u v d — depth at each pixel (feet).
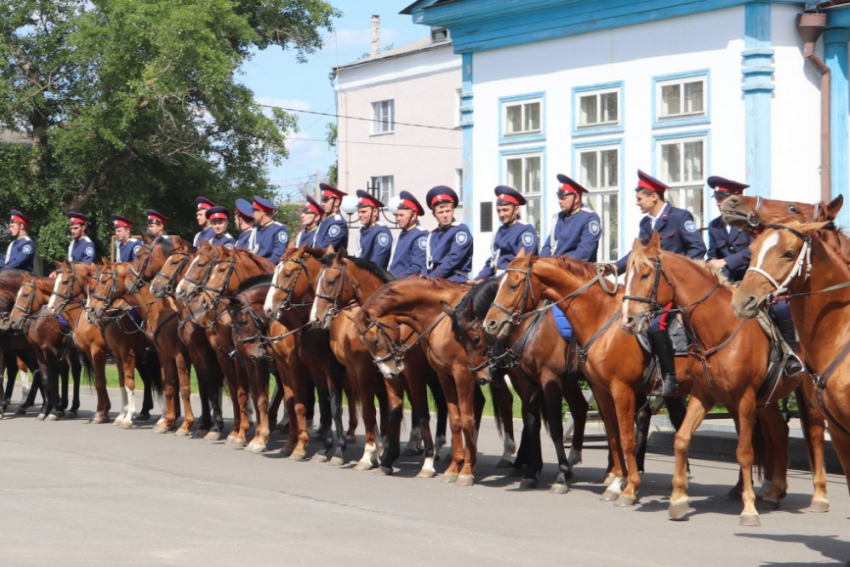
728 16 55.06
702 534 29.04
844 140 55.26
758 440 33.32
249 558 25.29
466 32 67.87
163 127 100.01
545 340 35.35
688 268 30.42
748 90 54.13
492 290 35.65
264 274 45.24
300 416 43.62
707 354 30.37
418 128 129.49
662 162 58.18
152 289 49.34
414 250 42.88
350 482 37.68
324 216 48.06
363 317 37.17
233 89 102.63
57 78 102.06
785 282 24.54
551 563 25.13
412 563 24.94
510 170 65.87
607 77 60.49
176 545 26.68
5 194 99.09
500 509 32.50
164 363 52.37
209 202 55.93
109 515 30.76
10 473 38.70
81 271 56.08
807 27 54.03
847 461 25.34
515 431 52.85
